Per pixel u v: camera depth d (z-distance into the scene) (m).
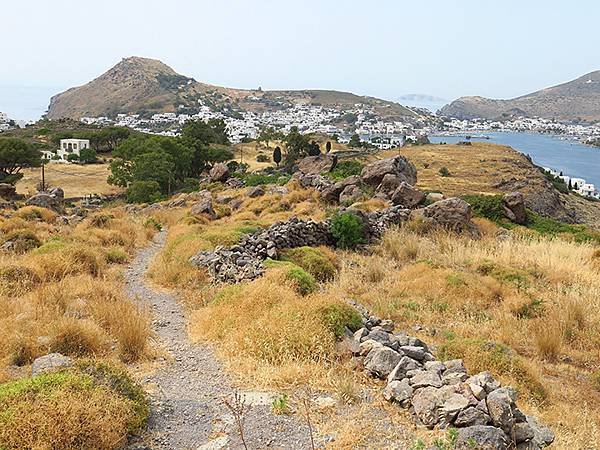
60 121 133.38
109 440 4.40
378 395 5.66
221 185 39.53
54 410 4.34
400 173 24.19
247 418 5.15
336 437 4.78
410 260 14.81
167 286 11.70
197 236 15.15
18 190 55.62
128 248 16.97
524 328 9.34
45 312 8.02
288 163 67.38
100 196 54.69
